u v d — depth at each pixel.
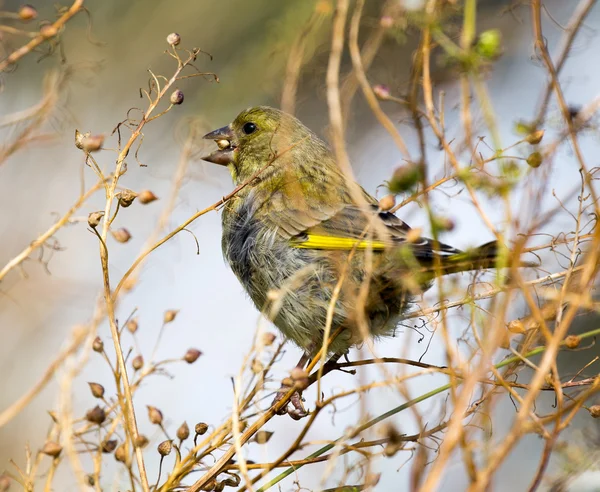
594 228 6.28
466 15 6.01
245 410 6.57
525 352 6.32
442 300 5.82
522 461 10.78
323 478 5.76
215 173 14.87
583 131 6.24
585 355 11.00
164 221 7.24
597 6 12.84
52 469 6.08
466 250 6.64
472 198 5.90
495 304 6.04
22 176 13.12
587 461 6.66
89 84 10.81
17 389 11.59
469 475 5.25
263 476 6.33
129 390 6.20
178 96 6.67
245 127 10.66
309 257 9.34
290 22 9.64
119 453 6.18
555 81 6.28
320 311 9.12
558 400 5.66
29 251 6.30
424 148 6.16
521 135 6.14
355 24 6.69
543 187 6.00
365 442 6.16
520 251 5.78
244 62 13.48
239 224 10.10
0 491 6.18
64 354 5.95
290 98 8.36
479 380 5.83
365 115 13.09
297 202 9.64
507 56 13.84
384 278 7.64
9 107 12.68
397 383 5.80
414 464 5.45
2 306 11.83
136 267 6.84
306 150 10.15
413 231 6.80
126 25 14.43
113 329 6.25
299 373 6.31
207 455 6.49
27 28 11.05
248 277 10.01
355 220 9.30
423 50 6.32
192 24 14.20
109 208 6.39
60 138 8.27
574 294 6.06
